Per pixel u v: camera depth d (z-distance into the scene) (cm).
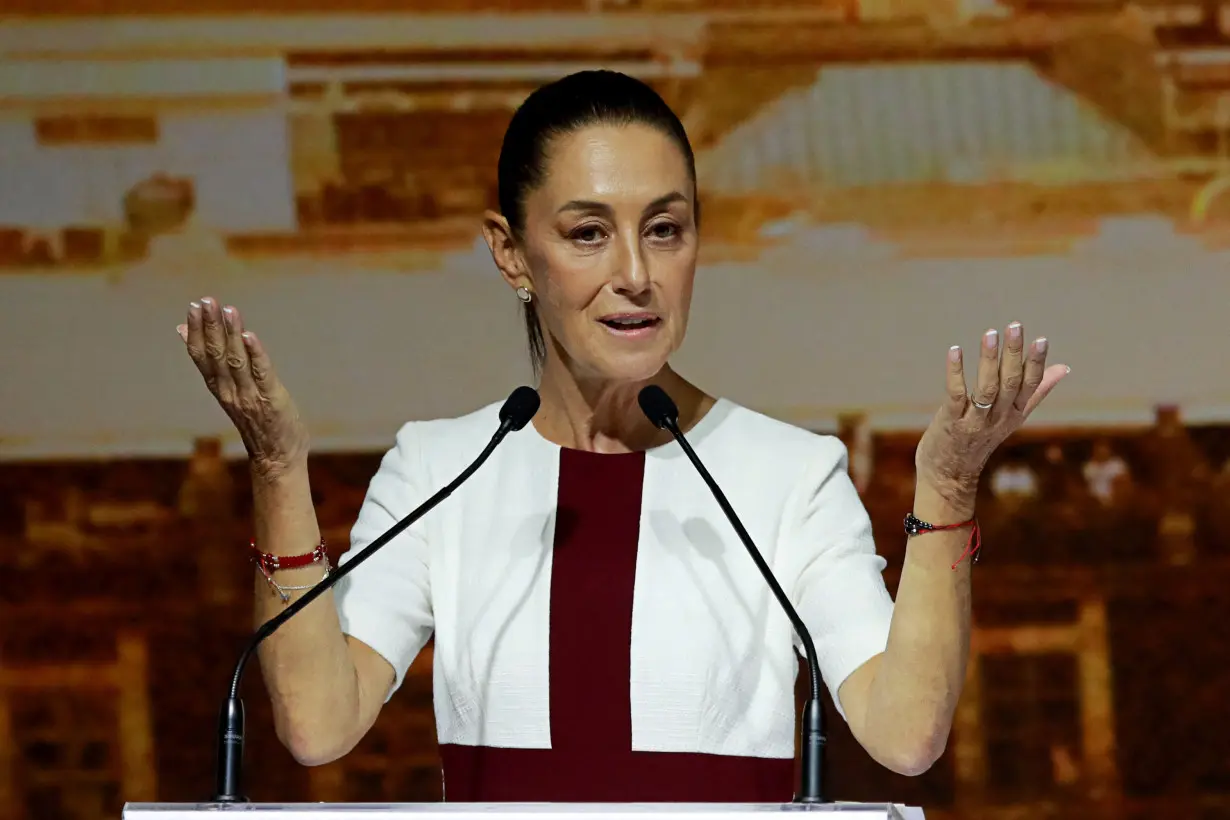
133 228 1537
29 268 1530
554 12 1560
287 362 1534
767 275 1552
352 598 734
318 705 663
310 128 1548
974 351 1555
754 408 1548
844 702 674
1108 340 1560
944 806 1541
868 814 508
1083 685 1555
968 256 1558
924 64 1565
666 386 784
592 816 510
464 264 1548
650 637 727
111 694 1526
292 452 640
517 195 746
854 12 1565
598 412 774
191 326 597
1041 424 1563
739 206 1555
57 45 1532
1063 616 1555
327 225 1545
